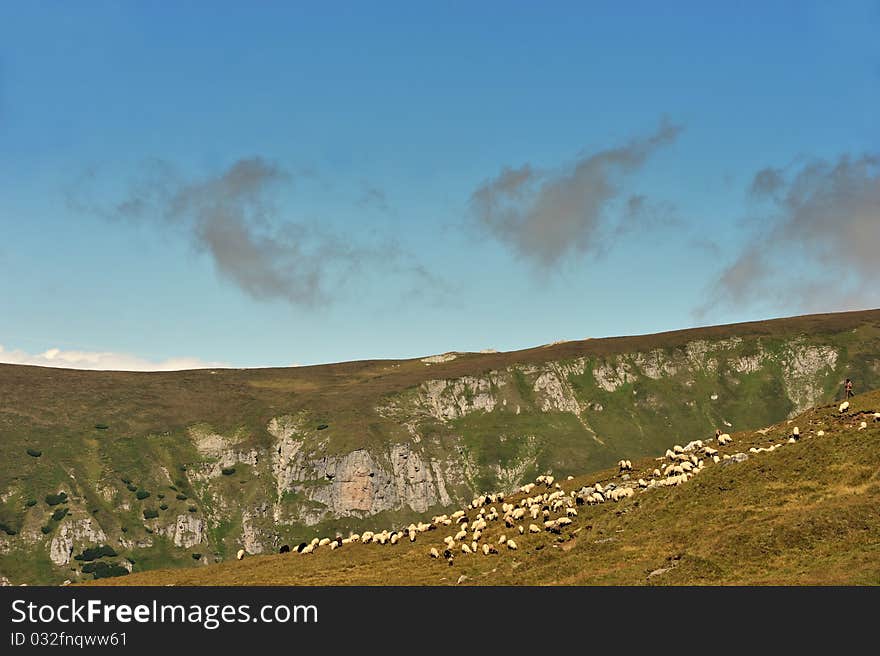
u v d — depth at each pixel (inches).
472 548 2620.6
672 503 2405.3
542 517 2714.1
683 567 1972.2
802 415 2930.6
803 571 1802.4
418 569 2568.9
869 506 1963.6
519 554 2456.9
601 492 2746.1
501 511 2967.5
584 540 2400.3
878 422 2465.6
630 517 2431.1
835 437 2425.0
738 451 2746.1
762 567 1877.5
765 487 2287.2
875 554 1772.9
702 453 2871.6
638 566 2079.2
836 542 1879.9
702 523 2212.1
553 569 2229.3
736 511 2204.7
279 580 2674.7
